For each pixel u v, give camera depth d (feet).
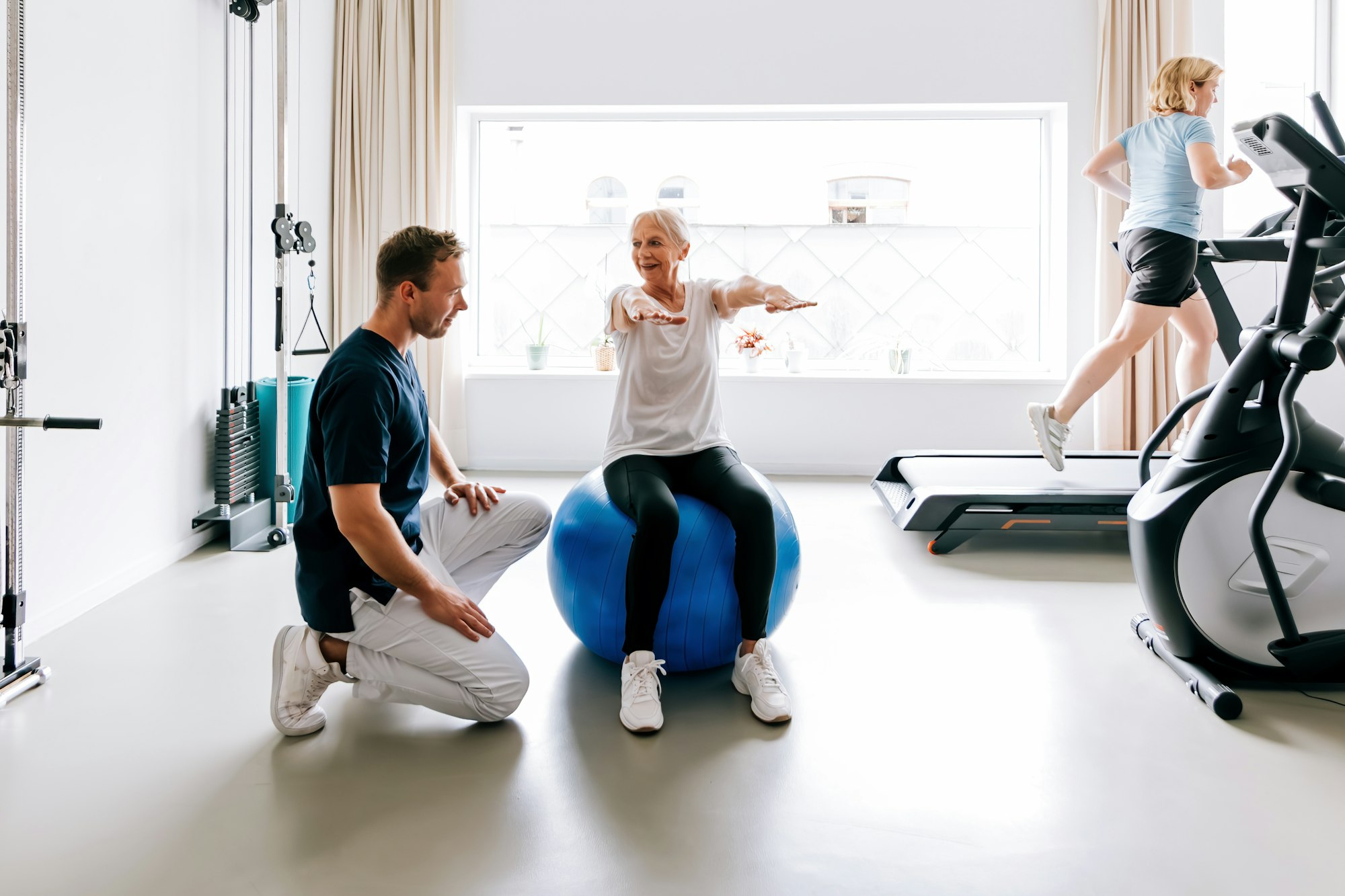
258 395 11.68
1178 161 10.21
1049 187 15.67
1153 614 7.07
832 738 6.14
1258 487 6.59
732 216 16.30
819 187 16.21
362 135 14.85
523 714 6.48
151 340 9.61
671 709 6.58
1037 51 14.69
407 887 4.50
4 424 6.51
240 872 4.60
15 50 6.47
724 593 6.65
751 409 15.44
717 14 14.84
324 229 14.60
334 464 5.31
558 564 7.10
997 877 4.62
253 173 11.88
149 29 9.42
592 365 16.43
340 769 5.66
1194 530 6.69
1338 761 5.79
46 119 7.87
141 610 8.57
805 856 4.79
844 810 5.24
